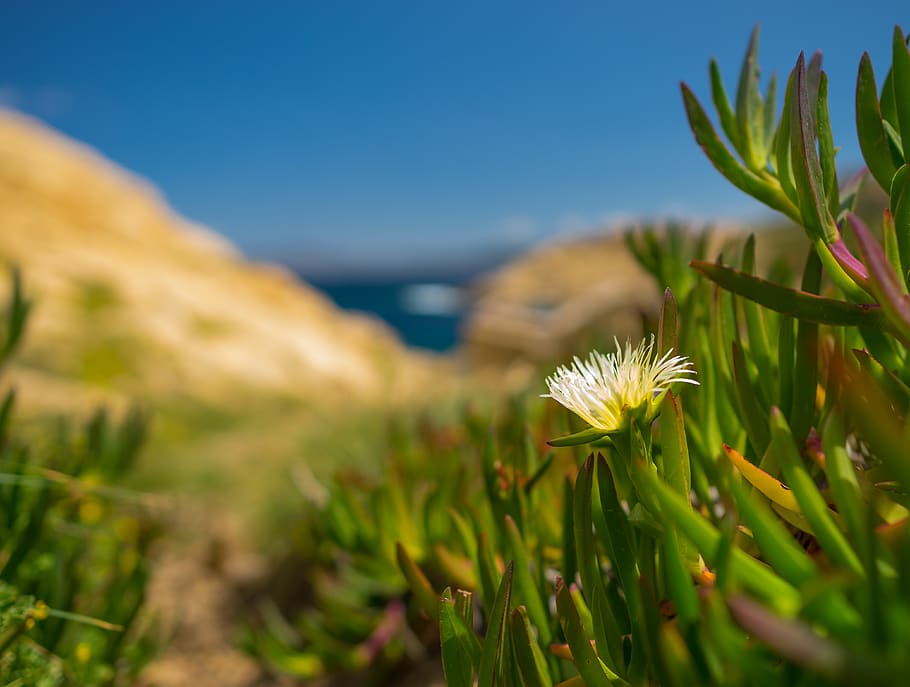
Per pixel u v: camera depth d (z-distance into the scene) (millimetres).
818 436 291
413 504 640
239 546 1181
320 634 750
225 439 2107
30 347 3363
